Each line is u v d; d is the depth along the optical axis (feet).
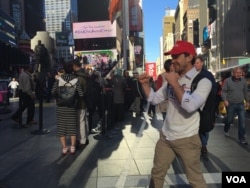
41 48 66.64
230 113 32.81
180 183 20.65
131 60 145.28
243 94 32.27
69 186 20.68
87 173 23.13
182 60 13.51
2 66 213.87
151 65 109.19
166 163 14.53
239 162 25.21
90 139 34.81
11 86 107.04
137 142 33.06
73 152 28.53
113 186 20.45
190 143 13.80
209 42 343.87
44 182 21.53
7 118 50.42
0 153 29.40
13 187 20.71
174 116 13.91
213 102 13.85
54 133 38.09
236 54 247.70
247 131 39.40
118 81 49.24
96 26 282.36
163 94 14.67
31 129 40.83
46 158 27.35
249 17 237.86
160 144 14.58
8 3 389.60
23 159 27.25
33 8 482.28
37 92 48.96
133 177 22.06
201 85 13.24
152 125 44.88
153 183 14.84
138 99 56.85
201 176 14.12
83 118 30.63
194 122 13.87
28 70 42.24
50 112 58.70
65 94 27.30
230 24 262.88
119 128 41.88
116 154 28.22
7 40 266.16
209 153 27.96
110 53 269.44
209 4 346.74
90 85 37.55
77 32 284.82
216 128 40.98
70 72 27.99
